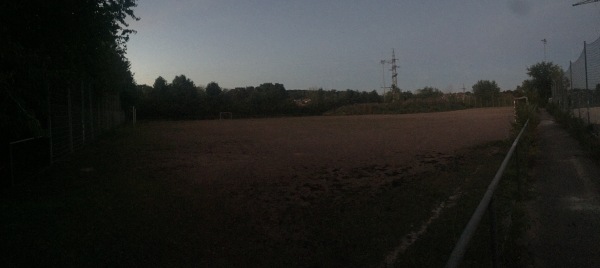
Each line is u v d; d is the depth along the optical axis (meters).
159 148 18.17
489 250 4.67
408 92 99.25
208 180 10.22
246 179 10.32
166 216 6.92
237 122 49.19
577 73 18.03
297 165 12.59
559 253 4.80
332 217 6.82
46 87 8.74
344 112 77.56
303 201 7.98
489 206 3.62
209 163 13.25
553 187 7.96
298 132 27.95
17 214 6.96
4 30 6.70
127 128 35.84
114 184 9.66
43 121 11.98
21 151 10.12
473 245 4.84
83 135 18.23
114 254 5.22
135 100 51.47
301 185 9.52
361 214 6.92
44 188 9.20
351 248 5.40
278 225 6.47
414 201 7.62
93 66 11.33
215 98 73.25
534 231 5.55
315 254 5.25
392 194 8.31
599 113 14.41
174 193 8.70
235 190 9.02
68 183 9.80
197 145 19.59
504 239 4.97
